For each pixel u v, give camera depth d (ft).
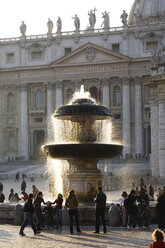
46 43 378.53
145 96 358.64
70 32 375.04
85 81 368.48
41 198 76.59
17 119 383.45
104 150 80.33
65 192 87.04
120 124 362.53
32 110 379.76
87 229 75.41
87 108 81.87
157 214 79.15
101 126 105.50
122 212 79.71
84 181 83.97
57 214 76.33
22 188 183.11
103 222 71.26
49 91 373.81
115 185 180.96
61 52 374.84
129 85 359.66
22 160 346.33
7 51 386.52
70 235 69.31
